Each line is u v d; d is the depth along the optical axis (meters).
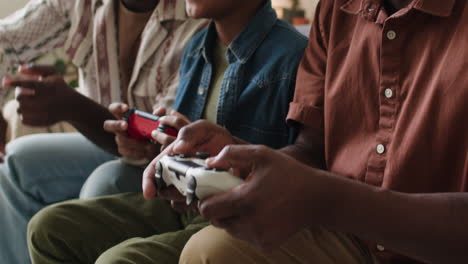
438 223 0.46
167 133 0.82
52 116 1.03
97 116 1.08
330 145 0.69
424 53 0.59
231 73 0.91
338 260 0.58
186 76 1.00
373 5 0.65
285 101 0.87
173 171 0.52
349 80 0.67
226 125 0.91
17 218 1.14
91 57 1.27
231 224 0.46
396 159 0.59
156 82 1.14
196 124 0.66
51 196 1.17
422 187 0.58
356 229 0.47
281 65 0.88
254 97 0.89
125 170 1.07
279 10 2.14
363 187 0.46
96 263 0.71
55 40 1.32
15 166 1.13
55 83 1.03
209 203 0.45
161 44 1.14
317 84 0.76
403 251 0.48
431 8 0.58
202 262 0.54
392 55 0.61
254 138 0.90
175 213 0.94
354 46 0.67
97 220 0.85
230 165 0.46
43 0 1.30
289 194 0.44
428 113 0.57
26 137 1.22
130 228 0.87
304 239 0.58
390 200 0.46
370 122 0.65
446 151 0.56
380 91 0.62
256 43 0.91
